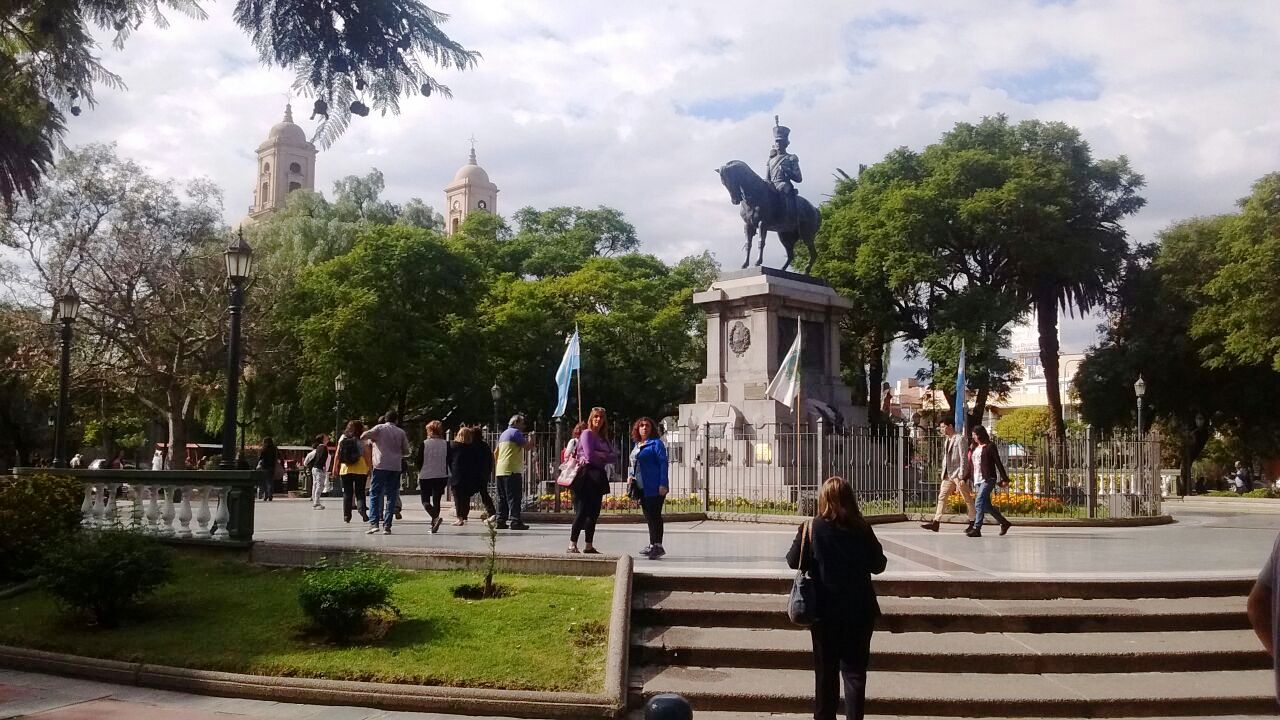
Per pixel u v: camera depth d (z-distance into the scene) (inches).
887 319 1878.7
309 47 358.6
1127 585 425.1
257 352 1692.9
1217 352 1817.2
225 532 525.3
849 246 1893.5
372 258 1802.4
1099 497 911.7
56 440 916.0
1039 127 1873.8
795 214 1099.9
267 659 354.0
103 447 2301.9
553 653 354.3
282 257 1902.1
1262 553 572.4
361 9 351.9
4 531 496.4
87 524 555.5
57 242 1552.7
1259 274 1572.3
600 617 386.0
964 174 1756.9
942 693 334.6
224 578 474.0
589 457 515.2
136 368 1577.3
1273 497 1660.9
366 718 313.3
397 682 333.1
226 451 578.6
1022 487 932.0
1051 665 359.9
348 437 768.3
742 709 330.3
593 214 2669.8
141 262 1545.3
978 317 1729.8
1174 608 406.3
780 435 882.1
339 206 2209.6
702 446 986.1
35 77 500.1
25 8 467.8
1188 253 1904.5
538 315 1915.6
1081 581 423.5
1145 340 1935.3
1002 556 540.7
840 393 1094.4
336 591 364.8
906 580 423.2
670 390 2006.6
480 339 1871.3
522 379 1956.2
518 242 2352.4
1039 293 1893.5
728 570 446.3
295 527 717.9
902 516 814.5
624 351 2011.6
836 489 286.8
